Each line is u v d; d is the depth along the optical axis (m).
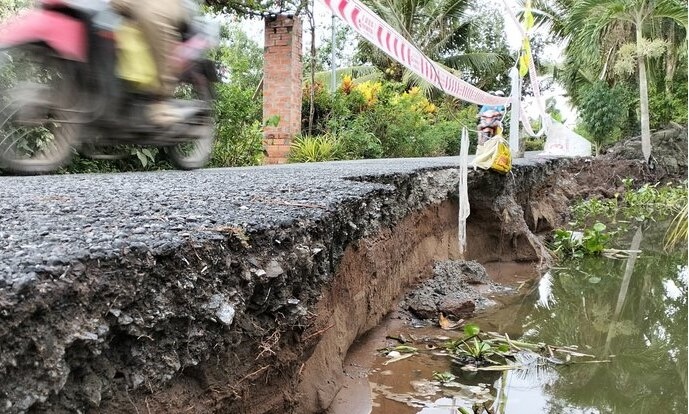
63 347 1.12
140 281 1.36
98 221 1.88
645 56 15.49
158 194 2.70
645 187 12.77
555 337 4.61
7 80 3.73
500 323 4.77
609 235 8.46
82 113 3.65
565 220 9.73
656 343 4.52
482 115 6.39
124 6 3.50
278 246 1.97
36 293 1.11
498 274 6.33
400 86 14.29
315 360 2.83
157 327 1.37
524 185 7.55
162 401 1.40
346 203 2.75
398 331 4.25
